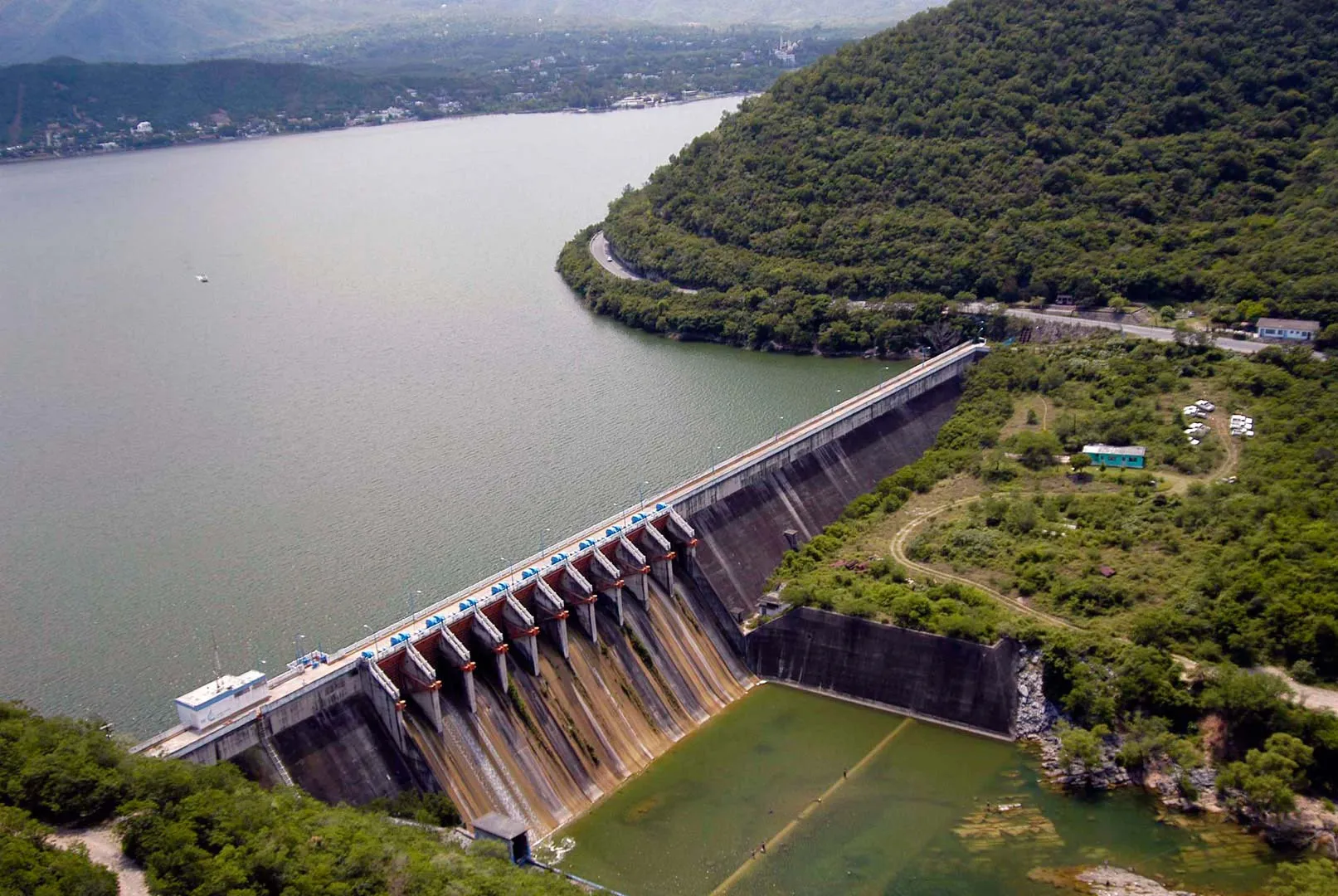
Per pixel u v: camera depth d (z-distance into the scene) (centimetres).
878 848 14625
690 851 14562
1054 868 14238
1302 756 14762
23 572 19600
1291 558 18112
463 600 16200
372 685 14575
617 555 17900
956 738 16900
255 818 11794
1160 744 15638
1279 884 13625
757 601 19512
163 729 15475
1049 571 19038
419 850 12300
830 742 16888
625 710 16775
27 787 11731
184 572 19425
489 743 15138
